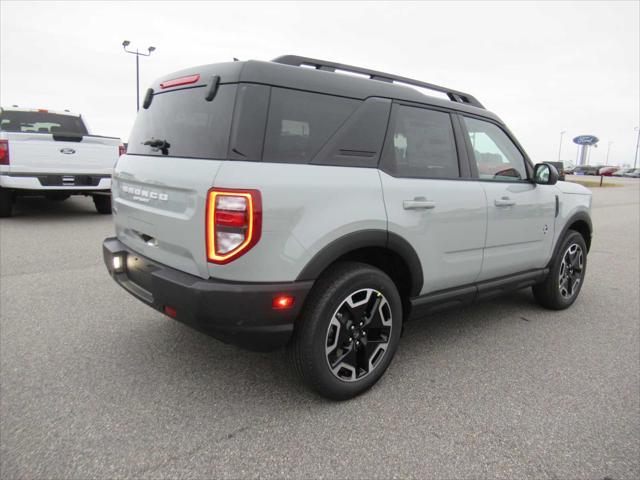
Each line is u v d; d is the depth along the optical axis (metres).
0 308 4.13
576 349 3.66
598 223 11.63
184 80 2.78
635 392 3.00
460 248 3.31
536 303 4.79
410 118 3.08
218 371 3.10
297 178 2.44
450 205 3.17
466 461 2.29
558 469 2.25
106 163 8.77
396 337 2.99
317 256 2.48
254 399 2.78
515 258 3.84
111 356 3.27
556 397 2.92
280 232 2.36
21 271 5.28
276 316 2.41
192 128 2.59
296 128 2.53
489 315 4.42
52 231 7.62
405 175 2.97
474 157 3.50
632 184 38.47
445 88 3.57
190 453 2.29
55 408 2.63
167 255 2.66
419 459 2.29
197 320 2.40
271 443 2.38
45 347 3.38
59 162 8.27
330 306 2.58
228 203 2.27
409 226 2.90
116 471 2.14
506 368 3.30
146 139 3.00
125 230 3.16
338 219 2.55
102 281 4.97
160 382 2.94
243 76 2.43
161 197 2.65
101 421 2.52
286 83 2.52
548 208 4.08
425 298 3.20
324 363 2.62
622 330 4.09
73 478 2.09
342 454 2.31
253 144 2.36
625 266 6.67
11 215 9.05
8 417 2.53
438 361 3.39
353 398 2.84
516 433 2.53
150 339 3.56
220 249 2.31
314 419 2.60
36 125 9.77
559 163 4.60
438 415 2.68
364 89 2.84
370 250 2.91
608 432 2.56
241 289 2.32
